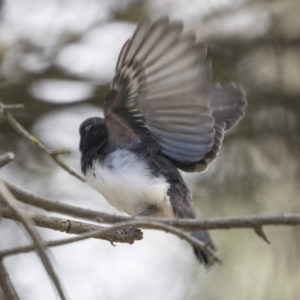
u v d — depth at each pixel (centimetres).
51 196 1135
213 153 736
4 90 1239
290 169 1180
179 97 634
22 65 1252
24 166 1164
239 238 1123
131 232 672
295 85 1257
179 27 588
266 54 1261
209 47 1252
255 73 1253
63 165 712
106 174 700
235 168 1167
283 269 1104
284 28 1259
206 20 1266
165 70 616
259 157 1190
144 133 702
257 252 1118
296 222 505
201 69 600
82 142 723
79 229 625
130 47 614
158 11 1277
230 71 1251
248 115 1209
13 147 1177
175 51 598
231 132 1197
